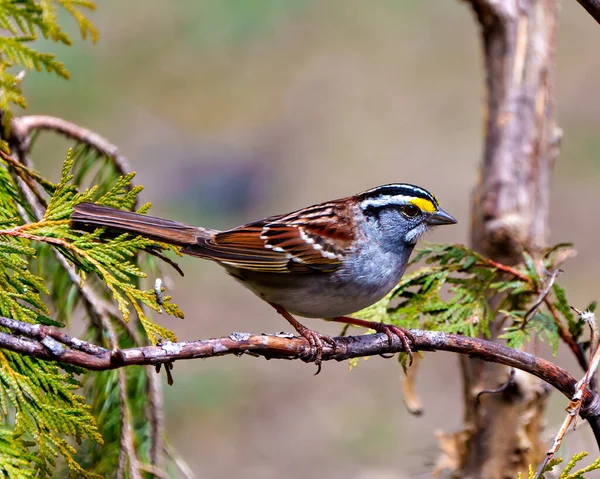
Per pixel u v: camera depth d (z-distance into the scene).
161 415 7.51
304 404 17.69
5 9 6.40
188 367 18.41
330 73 27.19
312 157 24.05
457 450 8.46
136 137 23.72
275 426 17.03
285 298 8.12
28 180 6.55
